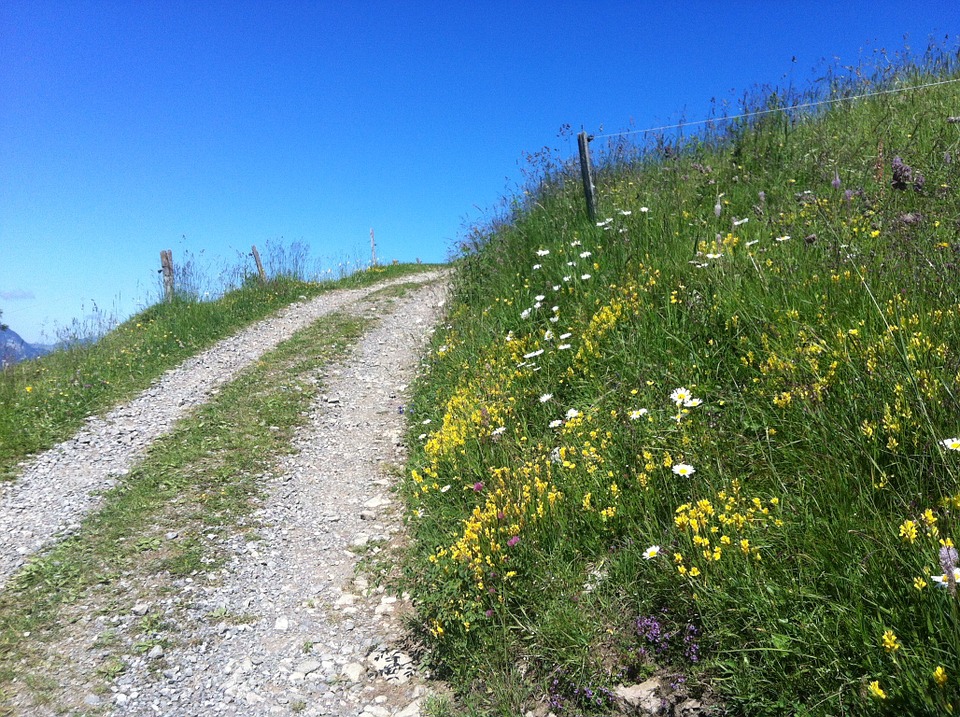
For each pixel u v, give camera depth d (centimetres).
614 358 576
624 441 448
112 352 1392
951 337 368
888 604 261
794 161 887
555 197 1149
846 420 350
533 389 629
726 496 355
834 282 475
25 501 753
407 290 1814
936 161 717
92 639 493
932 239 509
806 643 265
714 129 1086
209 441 874
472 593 421
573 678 332
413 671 417
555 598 383
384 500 693
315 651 462
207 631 497
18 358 1373
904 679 232
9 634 504
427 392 932
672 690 300
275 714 402
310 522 667
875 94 1027
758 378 439
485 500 527
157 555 608
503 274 1045
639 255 737
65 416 1021
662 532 372
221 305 1739
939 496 297
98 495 749
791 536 312
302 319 1608
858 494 314
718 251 612
